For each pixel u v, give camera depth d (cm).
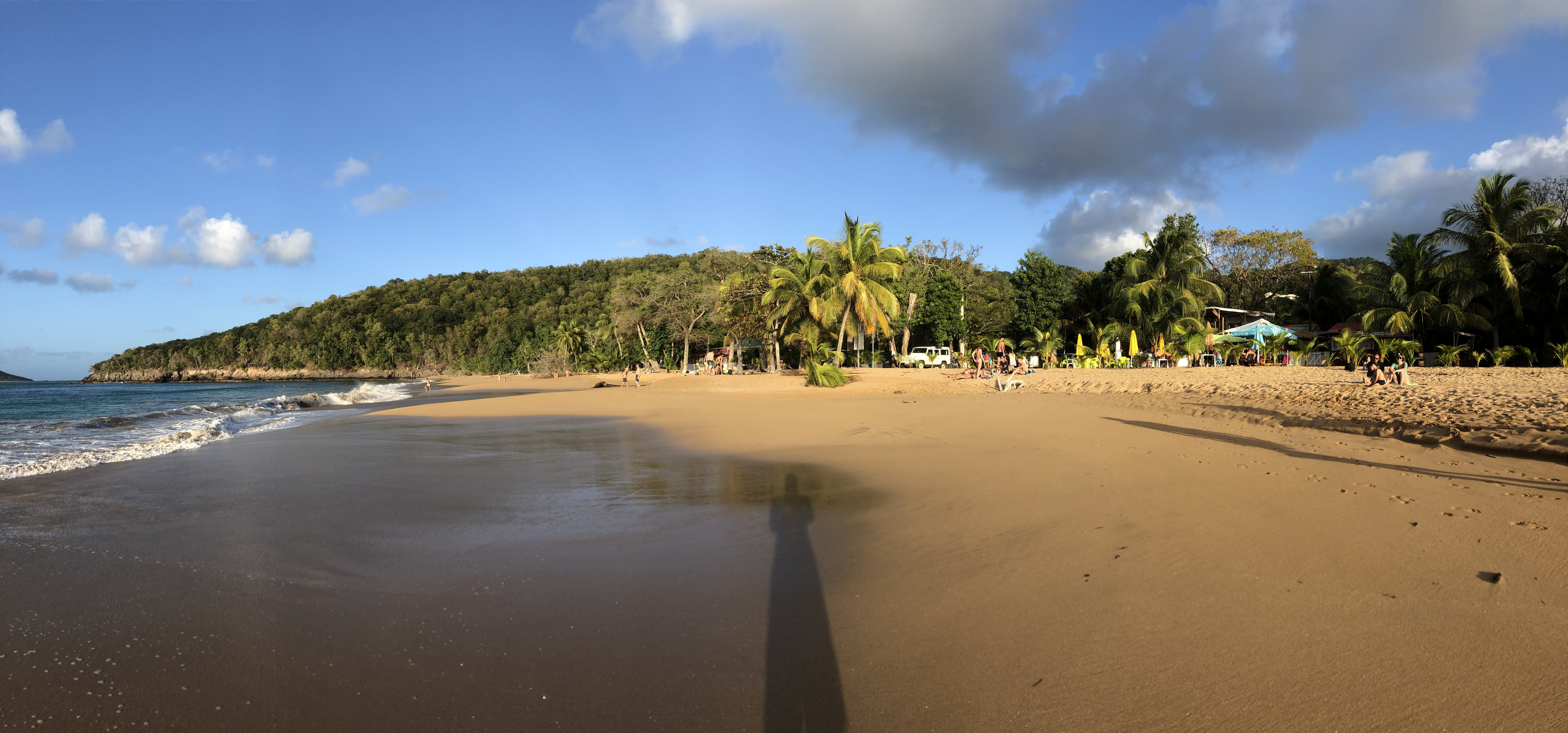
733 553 467
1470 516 490
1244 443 864
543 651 314
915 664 297
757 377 3366
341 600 380
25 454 1068
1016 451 843
